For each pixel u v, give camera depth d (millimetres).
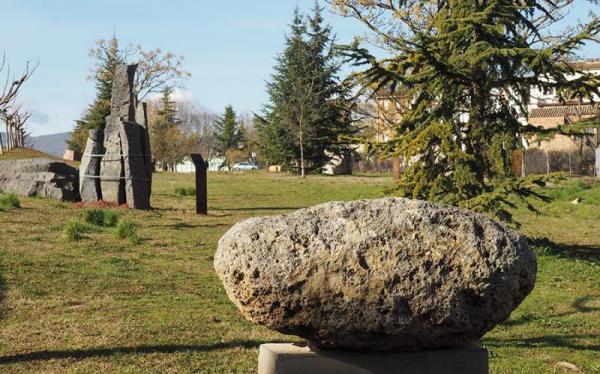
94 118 69875
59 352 7195
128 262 12297
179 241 15078
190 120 114625
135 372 6641
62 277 10805
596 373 6988
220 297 9945
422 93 13781
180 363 6934
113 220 16828
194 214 20797
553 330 8641
